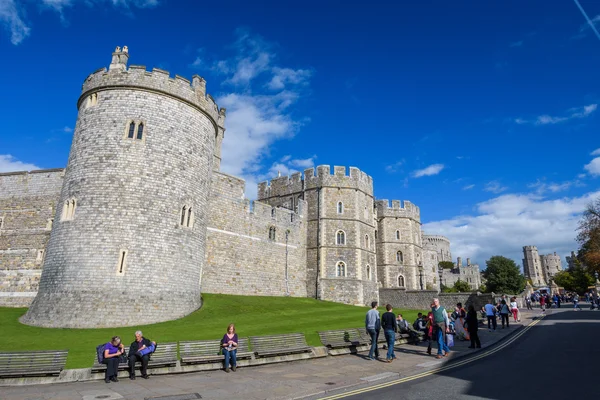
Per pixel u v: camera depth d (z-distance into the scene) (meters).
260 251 36.09
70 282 20.88
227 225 33.44
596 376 10.58
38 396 9.40
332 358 14.47
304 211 42.53
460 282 77.44
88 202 22.33
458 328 19.52
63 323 19.66
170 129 24.94
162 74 25.31
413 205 54.56
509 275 70.25
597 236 43.91
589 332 20.20
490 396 8.87
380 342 16.91
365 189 44.28
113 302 20.59
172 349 12.59
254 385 10.41
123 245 21.89
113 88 24.55
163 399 9.09
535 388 9.46
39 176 31.31
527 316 32.12
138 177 23.19
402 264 51.34
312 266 40.69
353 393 9.57
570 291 86.06
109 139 23.48
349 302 38.84
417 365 12.76
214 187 33.00
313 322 23.69
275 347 14.16
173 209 24.05
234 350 12.59
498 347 16.80
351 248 40.66
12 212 30.80
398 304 41.97
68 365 13.02
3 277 29.00
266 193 47.47
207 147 27.44
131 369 11.43
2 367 10.63
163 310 22.00
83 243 21.58
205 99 27.50
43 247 29.14
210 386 10.36
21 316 22.61
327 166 42.94
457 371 11.95
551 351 15.12
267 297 33.75
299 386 10.20
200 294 26.34
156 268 22.52
